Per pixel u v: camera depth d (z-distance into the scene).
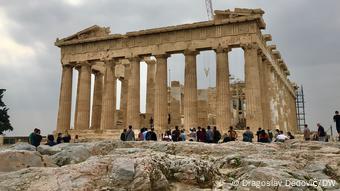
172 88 73.62
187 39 49.09
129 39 52.78
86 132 50.16
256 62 44.94
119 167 10.63
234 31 46.78
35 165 12.65
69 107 55.56
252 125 43.06
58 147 19.61
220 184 12.40
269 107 50.56
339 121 29.61
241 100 76.94
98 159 11.55
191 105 47.19
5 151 12.43
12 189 9.54
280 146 23.16
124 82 60.03
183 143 21.58
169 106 69.50
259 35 47.69
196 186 11.77
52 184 9.92
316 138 35.53
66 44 56.72
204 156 19.31
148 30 50.91
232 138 30.48
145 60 59.56
